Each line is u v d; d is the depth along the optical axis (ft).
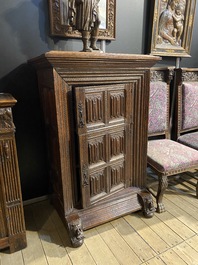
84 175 4.36
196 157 5.28
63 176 4.25
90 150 4.32
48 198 5.98
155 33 6.14
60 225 5.00
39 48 4.94
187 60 7.41
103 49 5.57
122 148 4.89
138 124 4.92
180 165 5.07
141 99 4.77
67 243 4.48
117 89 4.40
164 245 4.38
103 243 4.45
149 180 6.62
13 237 4.19
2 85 4.79
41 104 5.06
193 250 4.25
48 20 4.87
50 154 5.14
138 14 5.92
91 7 4.05
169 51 6.61
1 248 4.17
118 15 5.63
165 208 5.50
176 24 6.48
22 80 4.96
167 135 6.64
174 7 6.27
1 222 4.03
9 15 4.50
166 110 6.42
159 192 5.22
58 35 4.92
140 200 5.22
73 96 3.96
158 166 5.03
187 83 6.57
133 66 4.32
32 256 4.18
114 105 4.43
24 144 5.33
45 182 5.86
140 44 6.22
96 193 4.69
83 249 4.32
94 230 4.81
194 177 6.63
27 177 5.57
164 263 3.98
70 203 4.50
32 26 4.75
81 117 4.01
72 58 3.52
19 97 5.01
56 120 3.96
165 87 6.26
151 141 6.19
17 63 4.81
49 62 3.49
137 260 4.05
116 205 4.95
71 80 3.88
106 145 4.56
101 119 4.34
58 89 3.78
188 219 5.11
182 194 6.13
